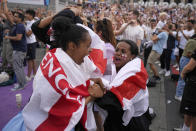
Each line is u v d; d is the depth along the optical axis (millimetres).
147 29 7965
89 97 1275
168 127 3139
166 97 4422
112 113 1589
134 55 1718
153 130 2994
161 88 4945
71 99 1099
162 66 6242
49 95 1083
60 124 1109
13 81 4863
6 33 5059
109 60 1747
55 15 1608
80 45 1170
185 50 3805
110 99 1420
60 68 1118
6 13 4719
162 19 5508
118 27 5445
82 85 1210
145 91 1629
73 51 1192
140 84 1515
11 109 3492
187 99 2398
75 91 1153
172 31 5875
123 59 1674
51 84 1088
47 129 1113
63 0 10250
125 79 1477
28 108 1152
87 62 1334
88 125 1366
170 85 5266
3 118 3168
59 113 1099
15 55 4266
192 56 2328
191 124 2467
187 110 2402
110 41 2098
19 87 4422
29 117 1145
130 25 4430
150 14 14711
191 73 2389
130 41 1718
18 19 4070
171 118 3469
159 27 5258
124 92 1477
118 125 1591
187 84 2418
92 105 1427
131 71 1503
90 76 1405
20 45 4223
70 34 1163
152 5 25109
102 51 1582
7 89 4469
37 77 1154
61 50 1202
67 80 1129
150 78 5516
